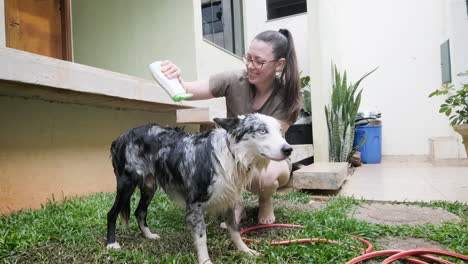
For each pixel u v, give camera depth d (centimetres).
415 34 659
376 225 215
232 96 222
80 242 185
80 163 312
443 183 379
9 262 157
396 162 609
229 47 633
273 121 162
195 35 451
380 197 316
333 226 212
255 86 219
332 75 605
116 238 198
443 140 591
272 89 218
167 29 467
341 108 540
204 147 164
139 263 160
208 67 487
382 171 498
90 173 322
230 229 175
